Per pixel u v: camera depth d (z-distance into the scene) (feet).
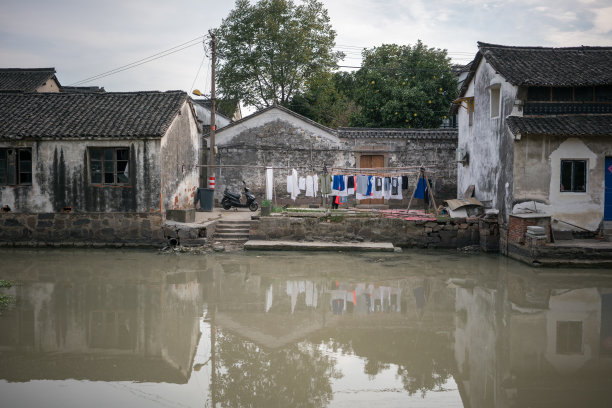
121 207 47.98
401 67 79.15
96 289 33.09
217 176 67.36
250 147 66.85
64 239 48.42
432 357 22.16
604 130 40.42
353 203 65.57
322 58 89.35
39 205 48.57
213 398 18.43
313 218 49.47
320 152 66.49
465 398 18.30
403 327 26.00
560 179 42.55
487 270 38.91
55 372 20.62
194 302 30.30
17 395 18.48
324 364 21.53
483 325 26.22
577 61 46.06
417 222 48.88
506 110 44.42
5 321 26.61
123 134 46.62
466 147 57.77
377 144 66.13
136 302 30.25
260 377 20.25
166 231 47.52
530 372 20.58
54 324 26.17
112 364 21.47
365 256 44.86
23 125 48.49
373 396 18.61
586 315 27.81
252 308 29.25
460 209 49.55
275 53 86.38
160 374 20.57
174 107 51.52
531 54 47.70
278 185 66.90
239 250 47.24
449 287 34.01
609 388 19.15
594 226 42.75
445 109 75.87
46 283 34.58
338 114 92.48
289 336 24.80
